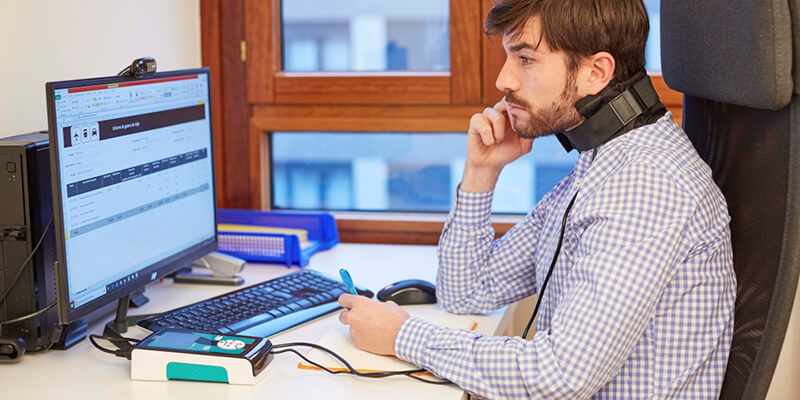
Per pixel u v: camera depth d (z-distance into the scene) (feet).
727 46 3.49
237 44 6.52
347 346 4.18
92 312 4.53
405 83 6.31
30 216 4.06
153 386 3.77
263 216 6.30
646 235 3.52
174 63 6.28
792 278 3.32
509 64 3.94
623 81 3.83
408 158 6.67
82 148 4.04
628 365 3.73
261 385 3.76
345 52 6.55
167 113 4.81
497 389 3.65
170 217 4.89
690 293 3.65
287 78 6.47
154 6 5.98
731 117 3.85
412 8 6.37
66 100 3.91
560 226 4.02
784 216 3.33
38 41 4.85
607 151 3.81
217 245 5.49
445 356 3.78
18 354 4.04
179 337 3.99
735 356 3.67
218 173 6.72
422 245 6.54
